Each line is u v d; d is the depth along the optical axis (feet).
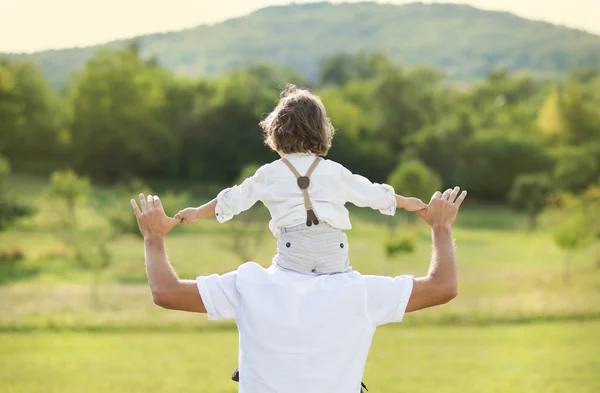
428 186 195.11
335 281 8.70
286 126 9.29
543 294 124.98
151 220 8.93
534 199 213.66
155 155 259.60
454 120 268.00
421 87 290.35
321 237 8.95
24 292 122.21
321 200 9.02
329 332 8.43
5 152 248.52
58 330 100.48
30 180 224.53
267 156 258.78
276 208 9.07
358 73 326.03
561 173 241.14
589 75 292.40
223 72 298.15
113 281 131.54
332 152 263.08
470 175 251.60
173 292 8.57
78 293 122.62
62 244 152.25
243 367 8.50
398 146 281.95
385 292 8.61
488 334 100.37
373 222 183.01
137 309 113.29
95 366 81.15
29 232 161.38
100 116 256.32
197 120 260.01
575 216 152.87
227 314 8.64
